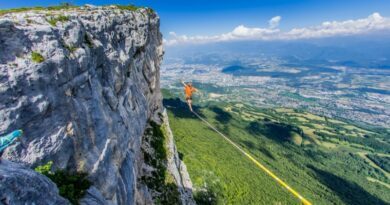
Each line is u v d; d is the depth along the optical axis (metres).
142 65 47.19
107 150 21.39
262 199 83.56
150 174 41.44
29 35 16.12
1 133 13.30
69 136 17.44
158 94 62.91
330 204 112.25
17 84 14.43
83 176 18.17
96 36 26.31
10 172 10.81
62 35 18.88
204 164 85.19
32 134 14.91
